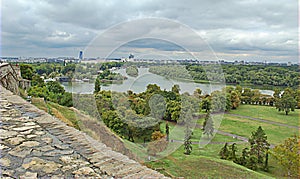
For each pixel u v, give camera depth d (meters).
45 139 3.87
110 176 2.69
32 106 6.38
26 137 3.97
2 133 4.17
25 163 3.01
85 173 2.77
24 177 2.65
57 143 3.68
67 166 2.92
